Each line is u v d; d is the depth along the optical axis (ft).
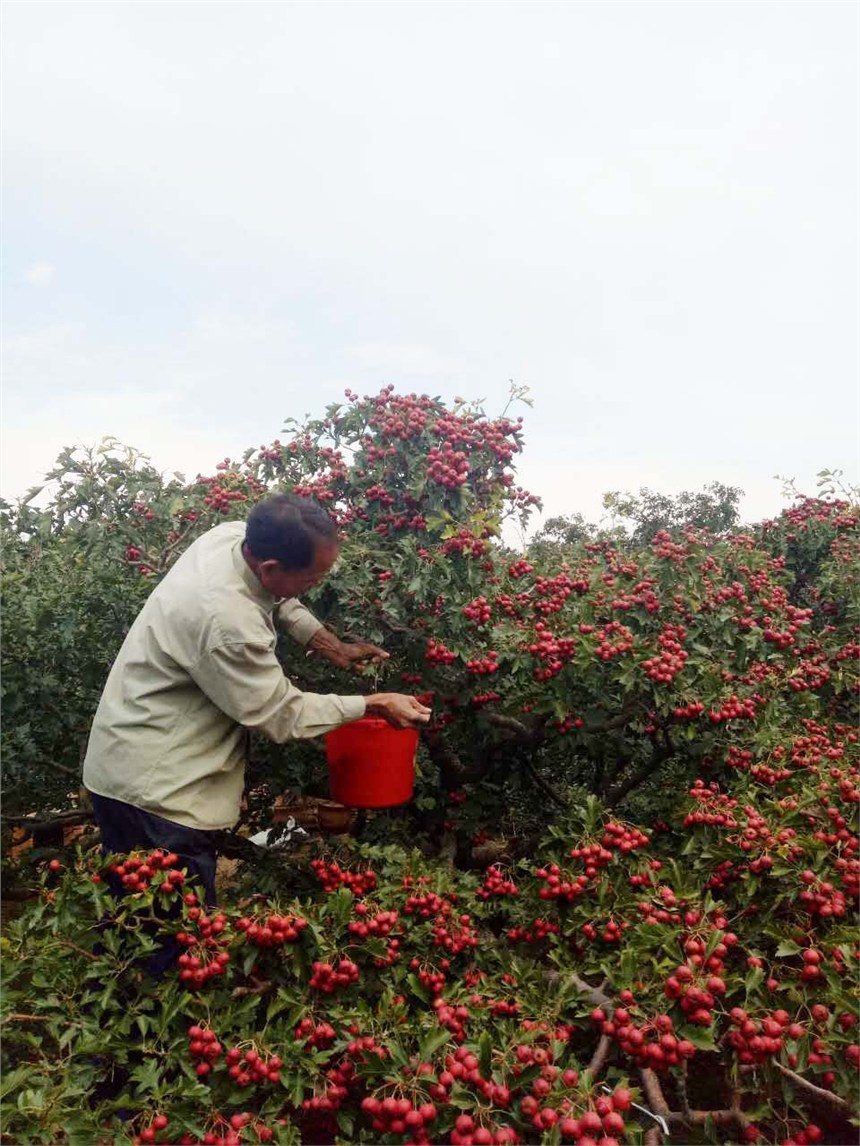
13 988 7.28
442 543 10.61
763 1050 6.16
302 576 8.43
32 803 12.76
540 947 9.14
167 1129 6.32
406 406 11.27
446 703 11.48
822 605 15.40
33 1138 5.92
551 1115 5.53
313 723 8.55
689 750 10.97
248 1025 7.68
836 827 7.75
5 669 10.41
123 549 11.82
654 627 11.30
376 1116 6.05
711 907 7.38
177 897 7.72
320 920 7.93
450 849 11.84
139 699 8.38
